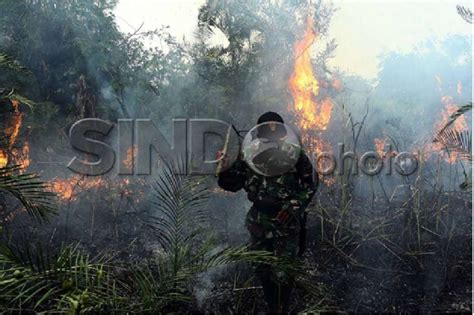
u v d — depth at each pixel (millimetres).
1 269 3094
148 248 4895
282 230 3822
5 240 4902
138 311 3045
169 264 3369
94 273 3197
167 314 3619
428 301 4238
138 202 5930
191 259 3412
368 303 4230
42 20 7441
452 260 4684
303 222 4020
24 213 5582
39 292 3068
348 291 4359
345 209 4867
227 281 4434
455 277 4504
